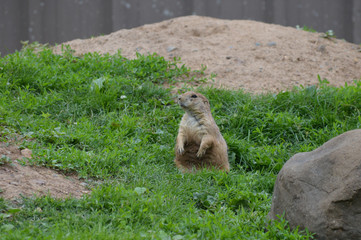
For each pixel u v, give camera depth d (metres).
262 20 31.55
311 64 15.75
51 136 9.74
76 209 6.89
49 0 29.81
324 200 6.13
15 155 8.63
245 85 14.29
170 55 15.87
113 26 30.61
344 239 5.95
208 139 9.62
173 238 6.16
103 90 12.70
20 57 14.31
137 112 12.11
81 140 9.93
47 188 7.58
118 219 6.58
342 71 15.59
